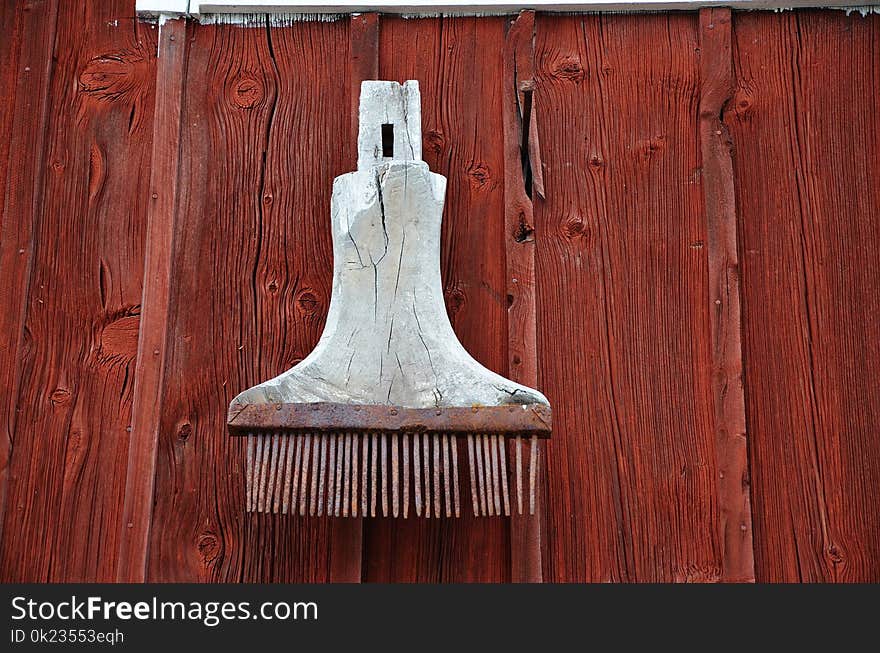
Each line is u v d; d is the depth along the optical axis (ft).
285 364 7.71
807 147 8.07
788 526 7.43
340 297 7.14
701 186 8.00
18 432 7.57
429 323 7.07
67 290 7.84
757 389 7.66
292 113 8.18
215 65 8.29
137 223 7.99
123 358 7.73
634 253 7.91
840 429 7.59
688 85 8.22
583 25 8.33
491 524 7.47
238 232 7.95
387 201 7.25
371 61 8.19
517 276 7.79
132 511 7.38
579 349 7.74
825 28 8.28
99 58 8.30
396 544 7.44
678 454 7.55
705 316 7.78
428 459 6.81
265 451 6.78
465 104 8.21
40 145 8.05
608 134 8.15
